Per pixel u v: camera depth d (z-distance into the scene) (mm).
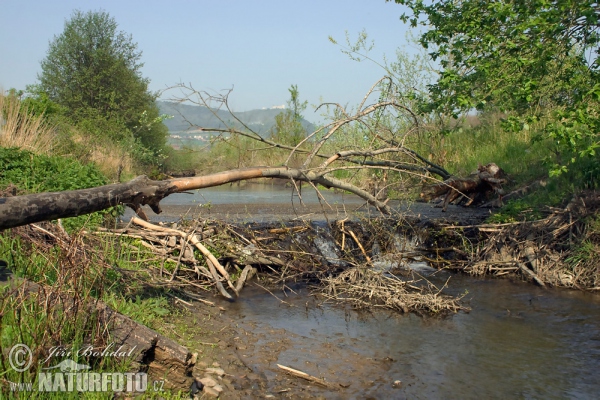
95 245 7297
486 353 5871
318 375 5223
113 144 20422
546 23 7605
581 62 8414
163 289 6949
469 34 8461
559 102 8742
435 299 7312
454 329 6590
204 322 6328
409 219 10422
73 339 4094
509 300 7711
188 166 23031
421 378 5258
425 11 9398
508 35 8273
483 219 10562
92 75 28609
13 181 8273
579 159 10844
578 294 7969
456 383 5164
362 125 9477
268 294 7789
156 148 25594
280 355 5633
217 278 7605
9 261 5500
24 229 6105
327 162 7621
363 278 7988
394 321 6863
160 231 8125
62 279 4359
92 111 26734
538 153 13828
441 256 9695
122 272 6508
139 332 4414
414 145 15367
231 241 8602
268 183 21297
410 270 8984
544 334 6422
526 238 9117
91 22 29391
